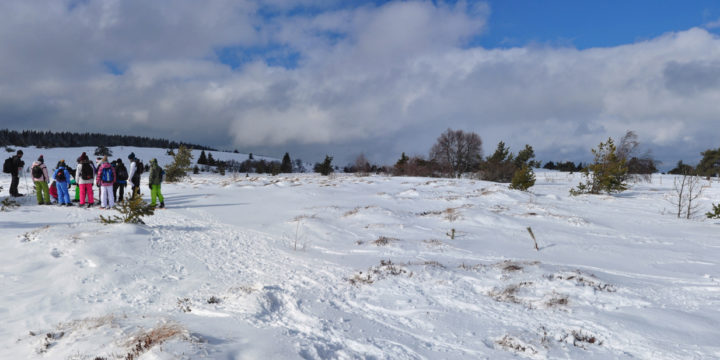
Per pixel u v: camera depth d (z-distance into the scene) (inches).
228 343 133.9
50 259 254.2
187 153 1018.1
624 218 518.6
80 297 196.2
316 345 140.5
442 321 175.0
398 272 253.8
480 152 2167.8
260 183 967.6
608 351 143.1
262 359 121.0
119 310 179.8
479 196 713.0
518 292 212.5
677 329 158.2
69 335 146.3
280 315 179.0
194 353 119.0
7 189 685.9
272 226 432.5
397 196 731.4
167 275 242.2
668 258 303.4
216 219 465.4
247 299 190.2
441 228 441.4
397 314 185.2
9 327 158.2
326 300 202.2
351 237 388.2
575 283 217.6
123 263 254.5
